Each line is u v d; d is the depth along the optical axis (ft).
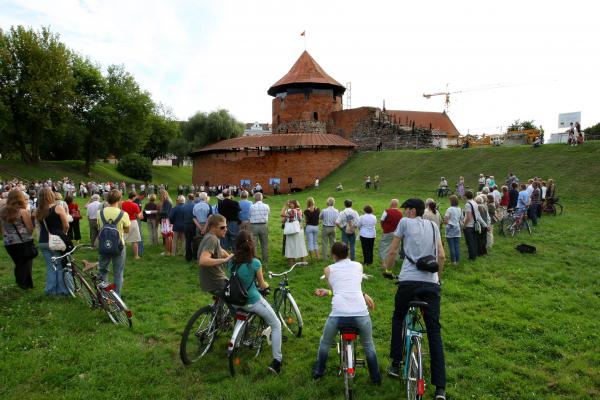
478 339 21.09
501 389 16.57
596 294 28.43
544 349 19.92
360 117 172.86
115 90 176.35
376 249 43.86
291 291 29.30
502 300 26.78
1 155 186.09
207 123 199.62
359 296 16.33
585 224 52.75
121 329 21.76
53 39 153.79
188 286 30.25
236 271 17.57
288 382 16.81
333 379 17.08
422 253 16.16
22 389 16.11
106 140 179.83
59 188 119.44
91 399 15.42
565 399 15.84
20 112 149.38
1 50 139.54
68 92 154.40
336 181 136.87
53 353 18.81
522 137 146.61
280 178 155.22
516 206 52.26
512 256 38.60
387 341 21.08
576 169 82.64
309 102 180.14
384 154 143.13
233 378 17.03
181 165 292.81
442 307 25.75
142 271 34.35
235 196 146.51
